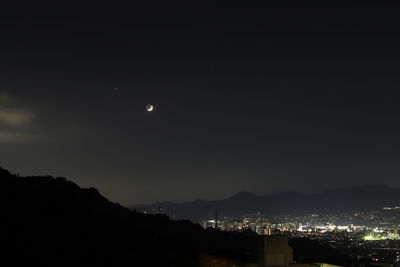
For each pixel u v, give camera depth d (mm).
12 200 52406
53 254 42844
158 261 54250
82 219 57031
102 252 48781
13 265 37750
